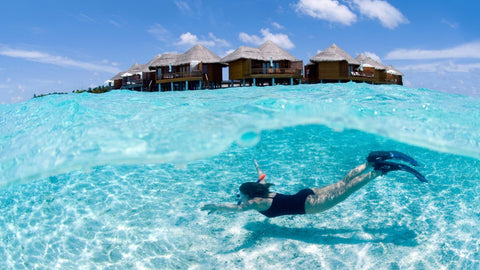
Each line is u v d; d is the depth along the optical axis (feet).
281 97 24.63
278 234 14.08
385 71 114.62
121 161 16.90
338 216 15.61
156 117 19.67
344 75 93.04
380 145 27.66
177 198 18.15
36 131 19.66
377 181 20.43
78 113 21.40
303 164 24.26
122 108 23.15
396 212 15.81
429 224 14.46
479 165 22.26
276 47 89.40
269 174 22.18
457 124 17.95
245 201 12.56
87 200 17.76
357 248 12.67
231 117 18.13
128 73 114.93
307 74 106.83
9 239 13.85
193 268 11.69
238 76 86.43
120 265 11.90
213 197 18.26
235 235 14.08
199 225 14.99
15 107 27.84
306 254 12.39
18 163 15.70
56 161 15.26
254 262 11.96
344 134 30.63
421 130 17.07
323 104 19.63
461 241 12.87
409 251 12.34
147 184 20.31
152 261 12.12
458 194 17.75
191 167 24.02
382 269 11.26
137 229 14.61
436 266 11.34
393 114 18.63
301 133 32.22
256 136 20.80
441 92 30.45
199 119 18.25
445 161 24.03
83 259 12.32
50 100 30.12
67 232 14.35
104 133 16.88
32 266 11.95
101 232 14.35
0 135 19.66
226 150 28.96
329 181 20.48
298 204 12.35
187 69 92.68
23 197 18.11
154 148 15.17
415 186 19.31
